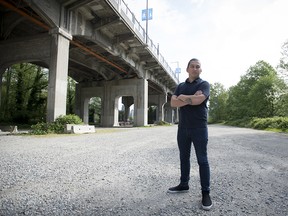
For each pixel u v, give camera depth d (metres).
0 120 30.41
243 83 53.34
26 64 35.69
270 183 4.10
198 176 4.51
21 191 3.42
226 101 72.88
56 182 3.93
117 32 24.58
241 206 2.93
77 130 15.91
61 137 12.80
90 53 27.28
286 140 13.62
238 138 14.56
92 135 14.99
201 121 3.01
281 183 4.11
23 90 35.09
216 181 4.19
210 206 2.78
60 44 17.12
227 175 4.68
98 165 5.40
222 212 2.71
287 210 2.82
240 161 6.36
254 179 4.38
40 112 36.56
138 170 4.93
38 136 12.96
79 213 2.64
